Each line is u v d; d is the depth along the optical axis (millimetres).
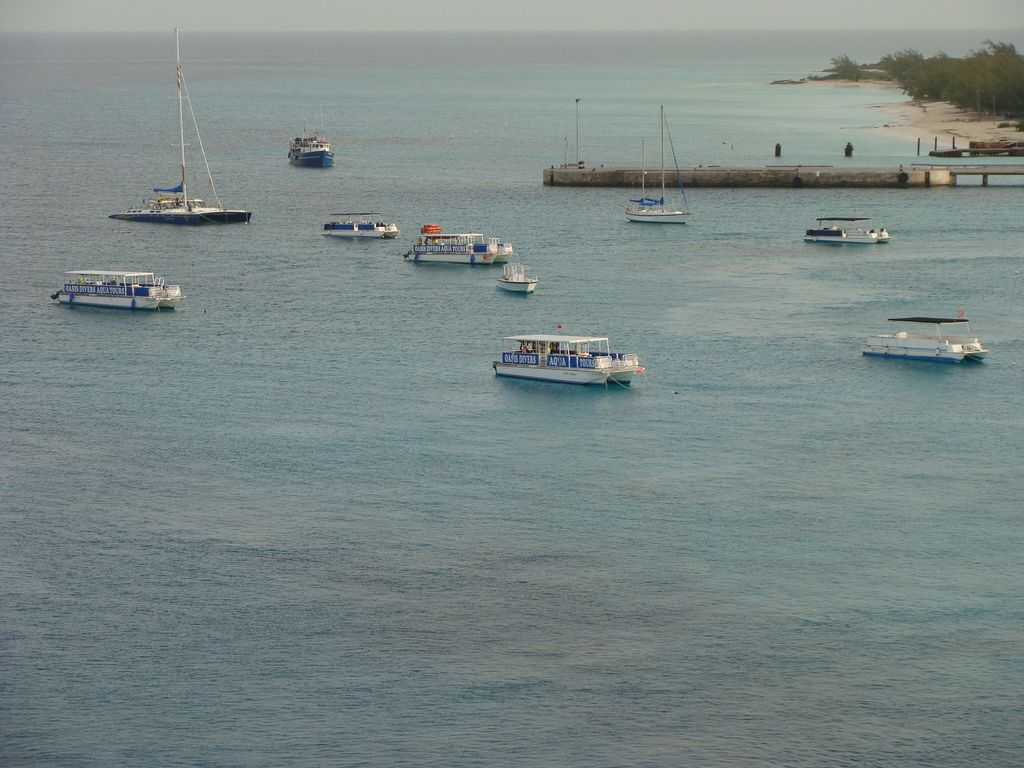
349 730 78375
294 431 128375
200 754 76500
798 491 112188
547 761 75562
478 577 96250
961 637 87438
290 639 87812
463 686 82500
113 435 127625
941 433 126688
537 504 109625
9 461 120250
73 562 98875
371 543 102062
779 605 91938
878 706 80188
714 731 78000
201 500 110750
